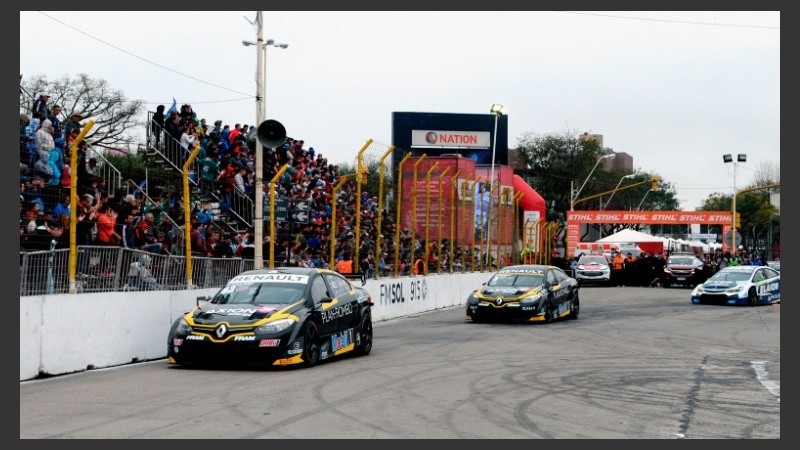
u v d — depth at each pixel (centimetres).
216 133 2469
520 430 925
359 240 2730
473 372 1401
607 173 8706
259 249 2131
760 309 3105
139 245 1780
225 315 1394
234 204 2419
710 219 6188
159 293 1599
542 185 8325
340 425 929
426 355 1648
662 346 1892
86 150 1708
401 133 6906
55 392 1141
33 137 1572
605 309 3073
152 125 2323
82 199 1648
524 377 1352
